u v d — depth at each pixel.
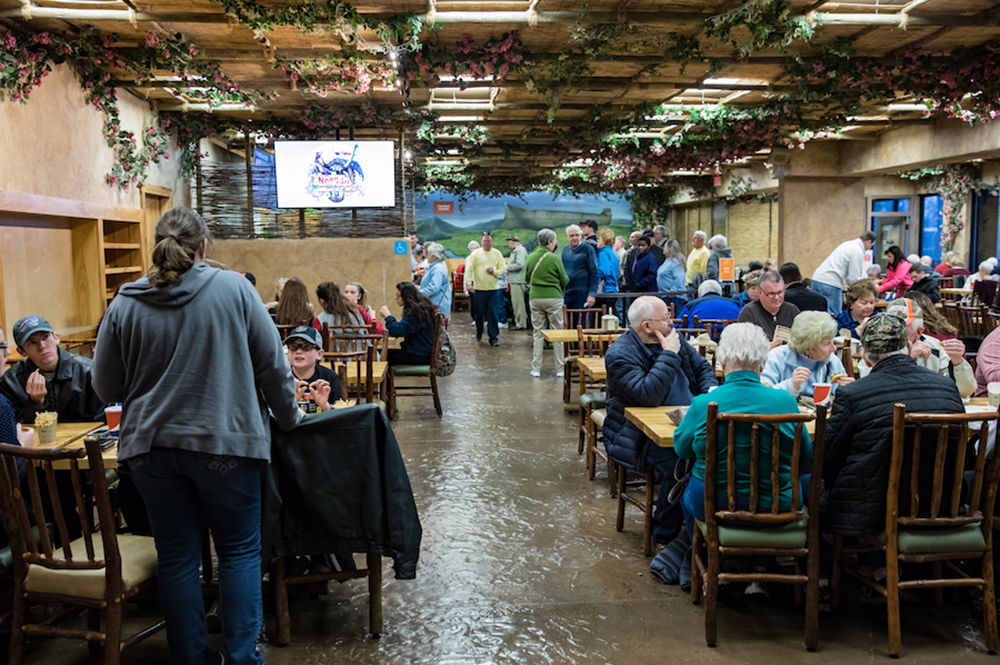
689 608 3.39
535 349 9.24
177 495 2.51
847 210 14.35
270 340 2.59
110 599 2.61
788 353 4.13
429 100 9.78
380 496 2.90
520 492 5.00
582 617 3.30
